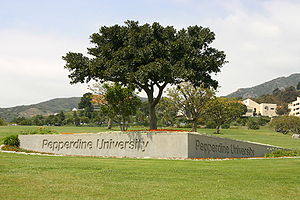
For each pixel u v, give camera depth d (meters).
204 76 28.11
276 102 197.75
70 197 10.08
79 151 28.64
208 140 25.67
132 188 11.59
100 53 27.91
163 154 24.22
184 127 81.75
